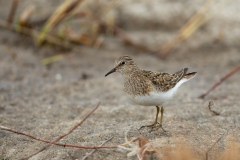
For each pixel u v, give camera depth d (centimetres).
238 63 1612
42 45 1700
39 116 1145
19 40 1727
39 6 1900
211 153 829
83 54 1684
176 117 1066
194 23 1625
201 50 1723
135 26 1836
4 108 1221
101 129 993
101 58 1658
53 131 1005
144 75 952
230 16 1855
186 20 1817
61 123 1066
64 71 1554
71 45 1719
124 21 1845
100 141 908
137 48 1723
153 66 1590
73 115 1154
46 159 854
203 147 854
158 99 928
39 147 922
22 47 1695
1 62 1570
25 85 1427
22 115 1154
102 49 1731
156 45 1727
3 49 1652
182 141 860
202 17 1756
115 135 931
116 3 1742
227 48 1733
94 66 1600
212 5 1781
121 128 981
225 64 1608
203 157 815
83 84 1442
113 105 1235
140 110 1166
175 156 799
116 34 1781
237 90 1339
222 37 1767
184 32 1627
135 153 799
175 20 1820
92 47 1741
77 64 1606
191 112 1098
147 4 1902
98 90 1385
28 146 931
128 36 1759
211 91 1340
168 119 1054
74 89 1402
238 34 1783
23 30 1703
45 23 1761
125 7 1878
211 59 1658
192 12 1833
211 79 1486
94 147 834
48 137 970
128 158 820
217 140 869
